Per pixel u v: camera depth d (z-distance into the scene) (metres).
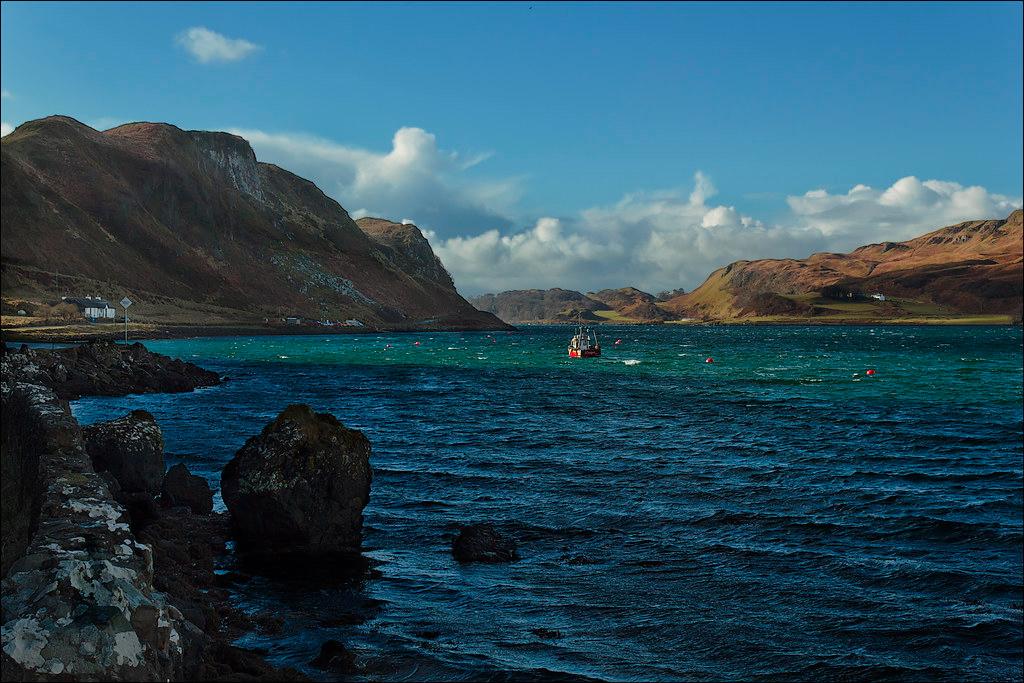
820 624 11.95
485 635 11.29
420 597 12.84
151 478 17.31
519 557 15.10
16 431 14.22
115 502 9.59
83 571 6.86
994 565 14.96
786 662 10.63
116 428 17.38
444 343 175.12
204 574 13.20
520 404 46.72
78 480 10.25
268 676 8.98
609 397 51.59
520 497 20.39
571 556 15.22
